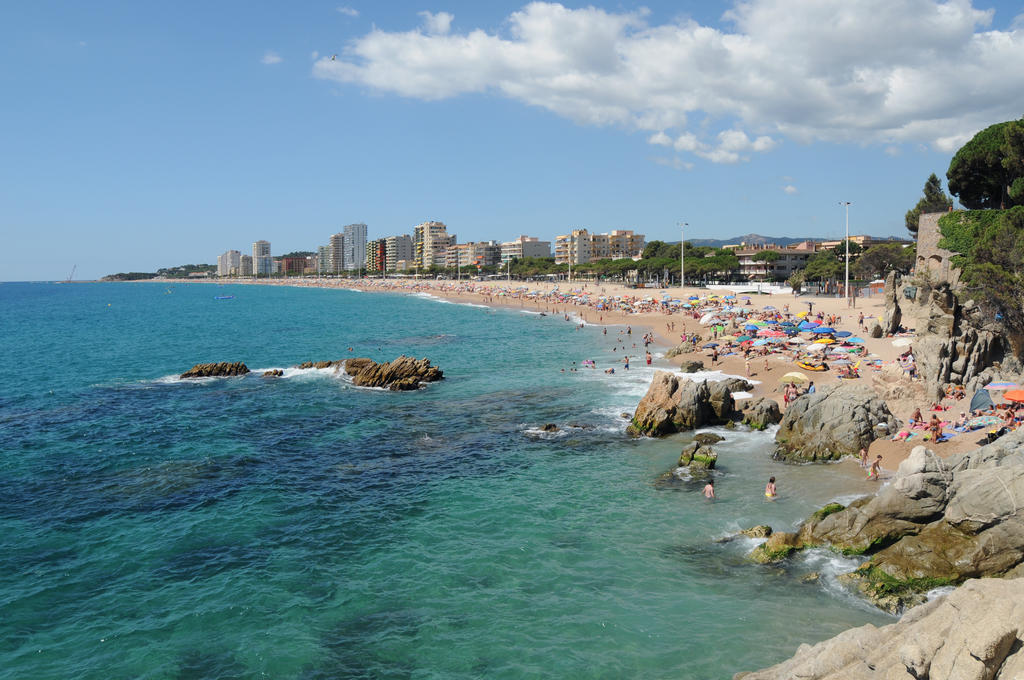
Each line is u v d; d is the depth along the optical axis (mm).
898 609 20422
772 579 22672
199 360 78750
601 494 31234
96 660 19156
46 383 62125
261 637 20219
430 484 33281
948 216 50906
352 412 48844
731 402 42844
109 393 56719
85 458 37906
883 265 130250
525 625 20484
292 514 29641
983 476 21750
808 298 112188
